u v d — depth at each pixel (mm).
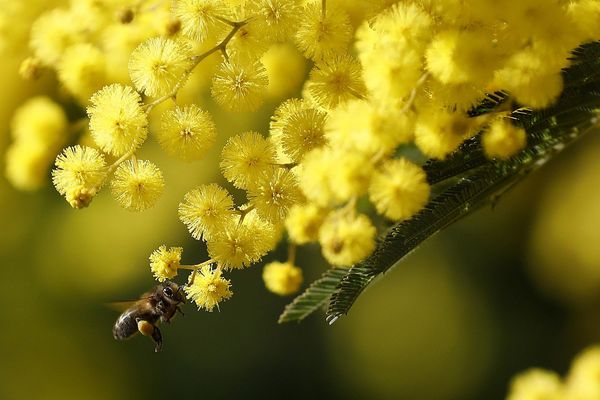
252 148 456
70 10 504
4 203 840
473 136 450
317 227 455
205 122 456
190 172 688
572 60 446
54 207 860
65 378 899
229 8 457
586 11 444
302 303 464
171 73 456
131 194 457
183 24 457
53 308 892
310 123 451
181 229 828
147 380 945
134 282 869
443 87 441
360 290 452
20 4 520
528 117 450
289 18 456
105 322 917
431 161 451
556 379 477
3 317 889
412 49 440
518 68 441
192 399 949
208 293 464
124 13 479
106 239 850
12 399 914
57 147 531
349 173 430
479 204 459
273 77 505
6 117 624
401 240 452
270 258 820
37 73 501
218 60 467
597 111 449
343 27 455
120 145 455
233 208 465
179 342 955
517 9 439
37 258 868
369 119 433
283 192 455
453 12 442
